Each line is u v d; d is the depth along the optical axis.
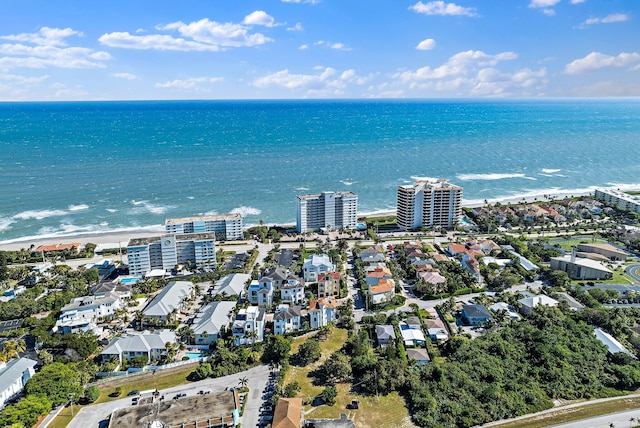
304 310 191.25
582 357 149.88
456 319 180.88
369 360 146.25
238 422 124.75
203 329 166.88
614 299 192.50
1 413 119.31
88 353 155.00
